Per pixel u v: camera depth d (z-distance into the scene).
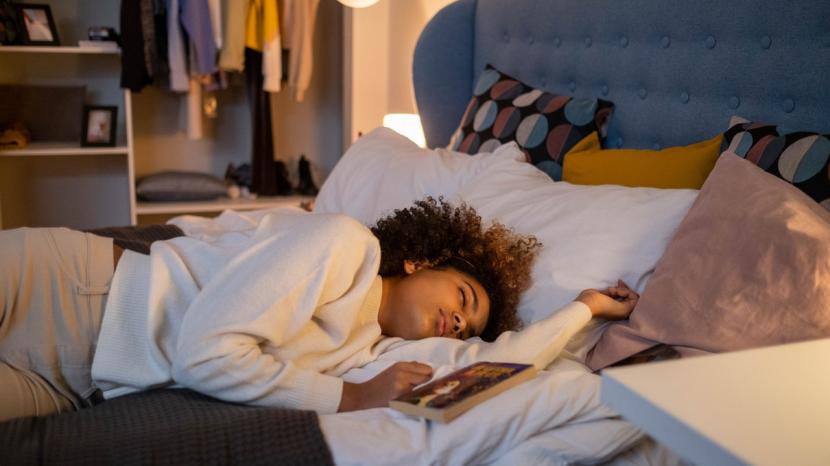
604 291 1.56
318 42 4.25
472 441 1.12
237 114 4.18
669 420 0.72
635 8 2.19
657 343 1.40
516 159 2.04
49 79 3.85
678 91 2.08
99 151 3.58
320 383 1.22
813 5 1.69
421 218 1.59
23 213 3.93
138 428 1.09
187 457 1.02
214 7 3.46
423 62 3.03
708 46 1.97
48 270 1.31
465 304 1.48
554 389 1.18
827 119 1.68
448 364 1.33
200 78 3.62
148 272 1.32
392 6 3.58
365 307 1.42
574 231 1.64
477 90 2.65
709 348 1.32
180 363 1.17
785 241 1.33
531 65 2.64
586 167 2.02
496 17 2.81
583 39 2.42
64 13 3.82
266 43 3.61
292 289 1.22
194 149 4.14
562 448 1.15
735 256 1.38
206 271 1.33
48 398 1.28
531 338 1.37
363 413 1.19
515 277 1.59
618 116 2.28
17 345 1.28
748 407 0.74
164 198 3.82
